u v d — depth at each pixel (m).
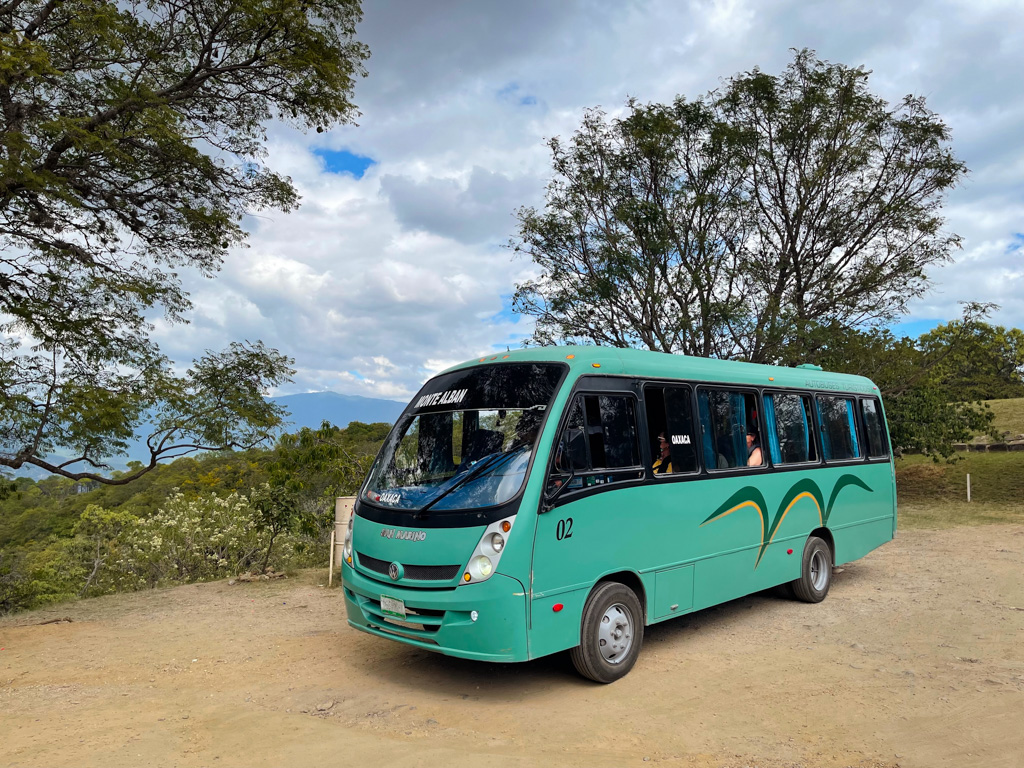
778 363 19.97
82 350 10.48
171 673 6.54
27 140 8.89
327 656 6.96
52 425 10.15
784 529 8.52
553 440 5.75
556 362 6.33
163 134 9.94
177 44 11.54
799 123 22.05
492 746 4.69
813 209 22.88
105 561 24.28
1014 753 4.51
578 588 5.76
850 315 22.61
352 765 4.39
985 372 32.41
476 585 5.25
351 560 6.21
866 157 22.23
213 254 12.11
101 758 4.50
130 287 10.34
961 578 10.52
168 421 11.03
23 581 17.92
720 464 7.62
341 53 12.27
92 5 9.91
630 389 6.67
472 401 6.32
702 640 7.39
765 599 9.29
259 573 12.19
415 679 6.18
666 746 4.68
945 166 21.72
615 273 20.30
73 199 9.16
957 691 5.69
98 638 7.93
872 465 10.50
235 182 12.00
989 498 21.39
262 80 12.11
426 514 5.63
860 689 5.78
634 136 21.48
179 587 11.01
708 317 20.19
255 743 4.76
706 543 7.24
